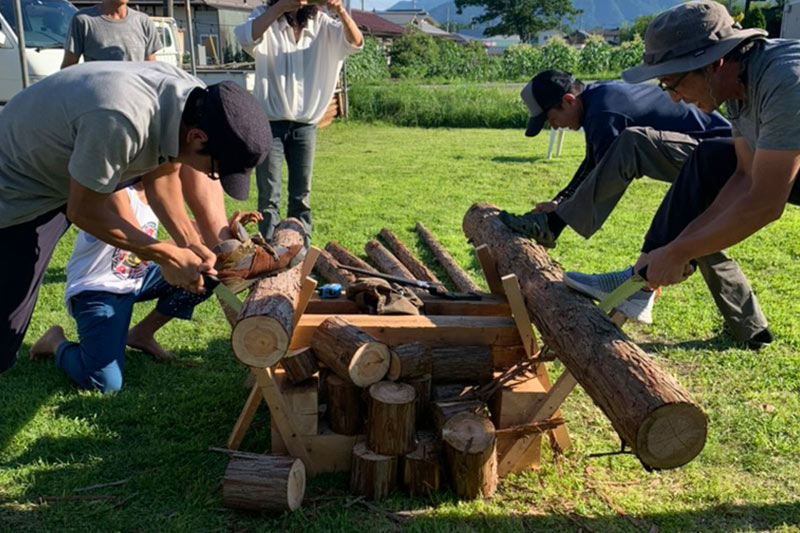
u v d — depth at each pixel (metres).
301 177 5.65
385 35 57.66
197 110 2.33
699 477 3.00
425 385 2.93
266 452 3.12
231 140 2.31
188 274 2.65
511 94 18.77
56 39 10.18
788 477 3.01
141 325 4.05
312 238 6.57
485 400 2.94
